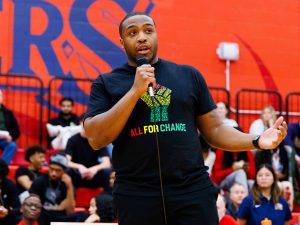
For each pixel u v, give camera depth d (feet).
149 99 13.79
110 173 37.22
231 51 47.96
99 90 14.44
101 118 13.43
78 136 38.34
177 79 14.23
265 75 49.39
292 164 40.09
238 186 34.86
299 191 39.93
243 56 49.11
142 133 13.65
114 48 46.62
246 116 48.37
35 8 45.52
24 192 34.81
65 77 44.60
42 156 37.06
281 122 13.67
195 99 14.32
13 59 44.73
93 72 46.14
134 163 13.65
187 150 13.67
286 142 41.04
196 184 13.60
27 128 44.16
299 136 42.22
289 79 49.90
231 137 14.33
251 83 49.06
